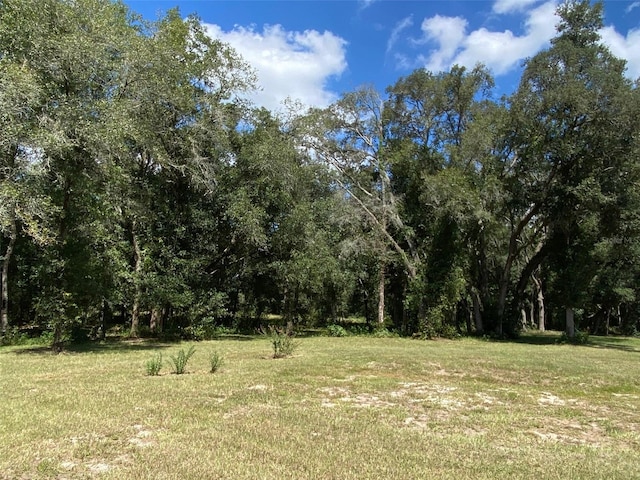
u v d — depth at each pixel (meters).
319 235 24.22
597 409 8.59
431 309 25.41
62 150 13.20
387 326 31.31
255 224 20.98
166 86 17.39
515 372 12.52
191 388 8.88
